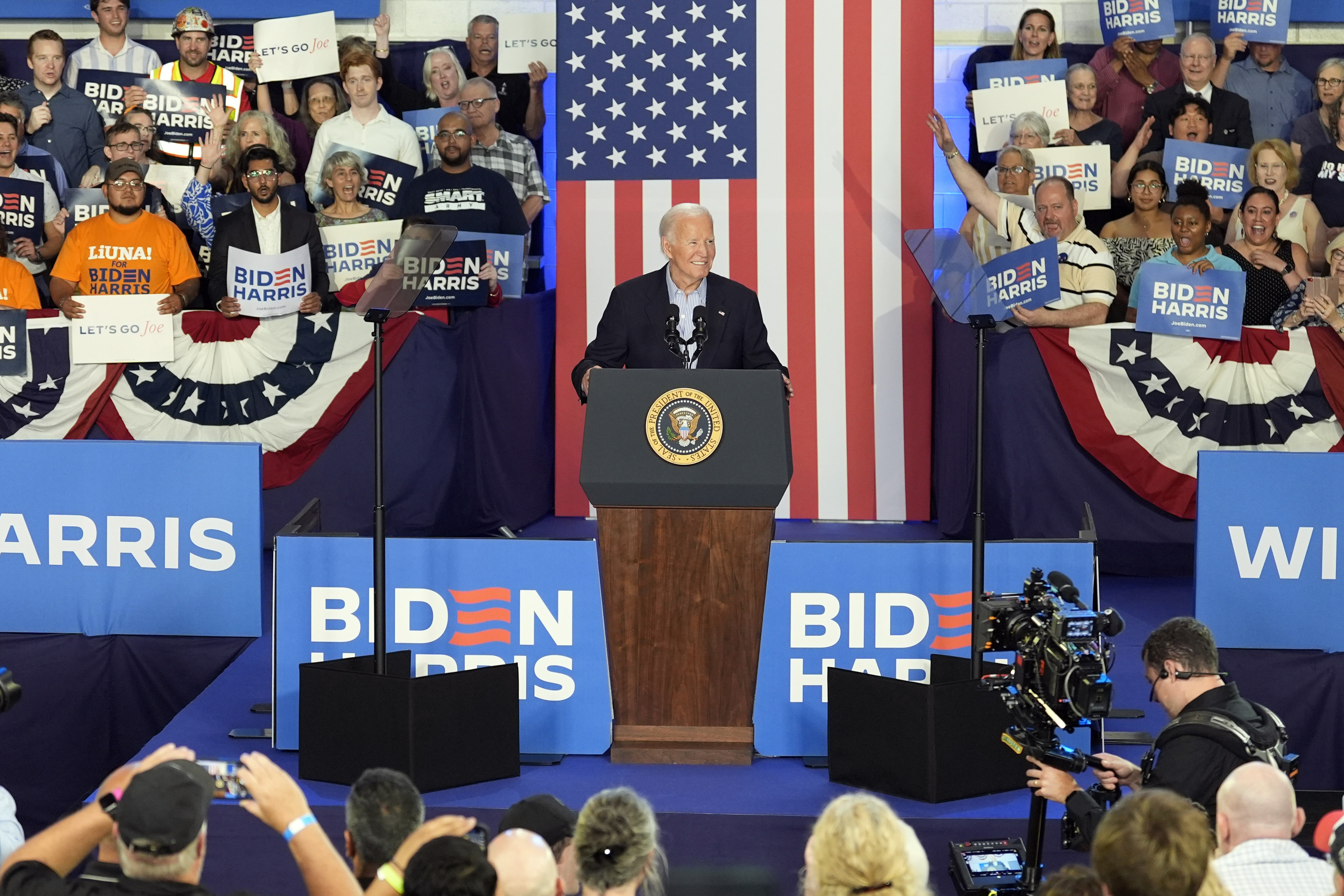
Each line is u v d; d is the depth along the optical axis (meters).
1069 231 11.02
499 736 7.02
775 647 7.28
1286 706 7.97
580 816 4.83
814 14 11.53
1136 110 12.20
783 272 11.62
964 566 7.22
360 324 10.89
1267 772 4.55
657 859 5.90
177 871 3.88
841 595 7.25
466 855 3.82
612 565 7.05
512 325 11.79
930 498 11.62
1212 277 10.41
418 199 11.70
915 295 11.53
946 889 6.21
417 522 10.99
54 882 3.87
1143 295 10.52
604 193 11.71
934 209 12.34
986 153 11.97
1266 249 11.31
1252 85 12.30
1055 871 6.42
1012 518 10.73
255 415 10.97
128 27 13.10
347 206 11.66
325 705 6.98
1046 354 10.59
